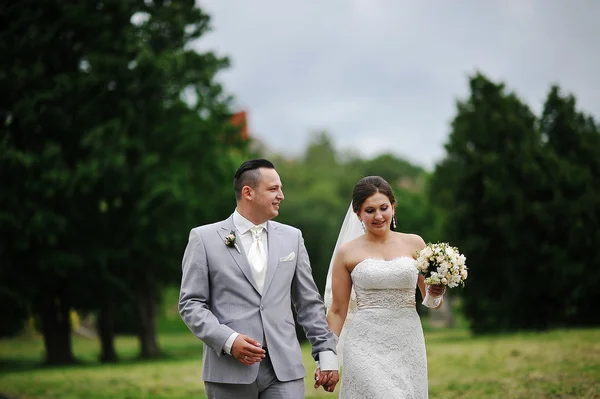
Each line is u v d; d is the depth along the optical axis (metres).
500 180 28.88
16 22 25.52
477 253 29.09
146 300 29.38
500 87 30.91
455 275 5.91
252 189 5.97
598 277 27.89
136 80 26.22
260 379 5.71
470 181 29.75
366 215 6.34
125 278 28.02
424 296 6.57
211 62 30.20
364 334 6.22
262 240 6.03
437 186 31.92
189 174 28.27
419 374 6.21
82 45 26.75
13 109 25.44
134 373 17.42
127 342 43.22
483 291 30.06
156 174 26.33
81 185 24.69
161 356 29.08
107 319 27.86
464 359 14.36
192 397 12.77
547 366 11.87
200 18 30.30
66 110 25.39
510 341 17.78
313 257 44.41
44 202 25.09
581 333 17.81
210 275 5.88
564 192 28.69
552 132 31.23
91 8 26.11
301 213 45.22
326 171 95.75
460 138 30.42
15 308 26.45
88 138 24.95
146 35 29.42
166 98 28.34
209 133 28.83
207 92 30.17
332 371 5.91
